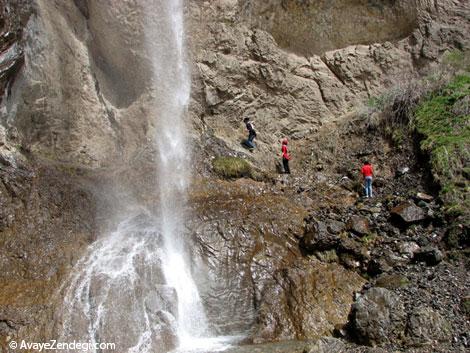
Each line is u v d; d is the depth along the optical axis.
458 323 8.99
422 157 13.62
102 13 14.20
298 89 16.33
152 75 14.77
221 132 15.55
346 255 11.49
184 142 14.76
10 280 10.51
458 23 16.59
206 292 10.73
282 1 16.58
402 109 15.08
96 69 14.45
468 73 15.27
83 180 12.99
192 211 12.48
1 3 12.55
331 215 12.63
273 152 15.65
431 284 10.03
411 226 11.85
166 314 10.02
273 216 12.54
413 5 16.58
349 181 14.29
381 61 16.58
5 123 12.75
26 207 11.89
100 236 11.63
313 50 16.83
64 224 11.74
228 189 13.81
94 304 9.83
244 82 15.98
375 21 16.84
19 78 13.06
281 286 10.76
